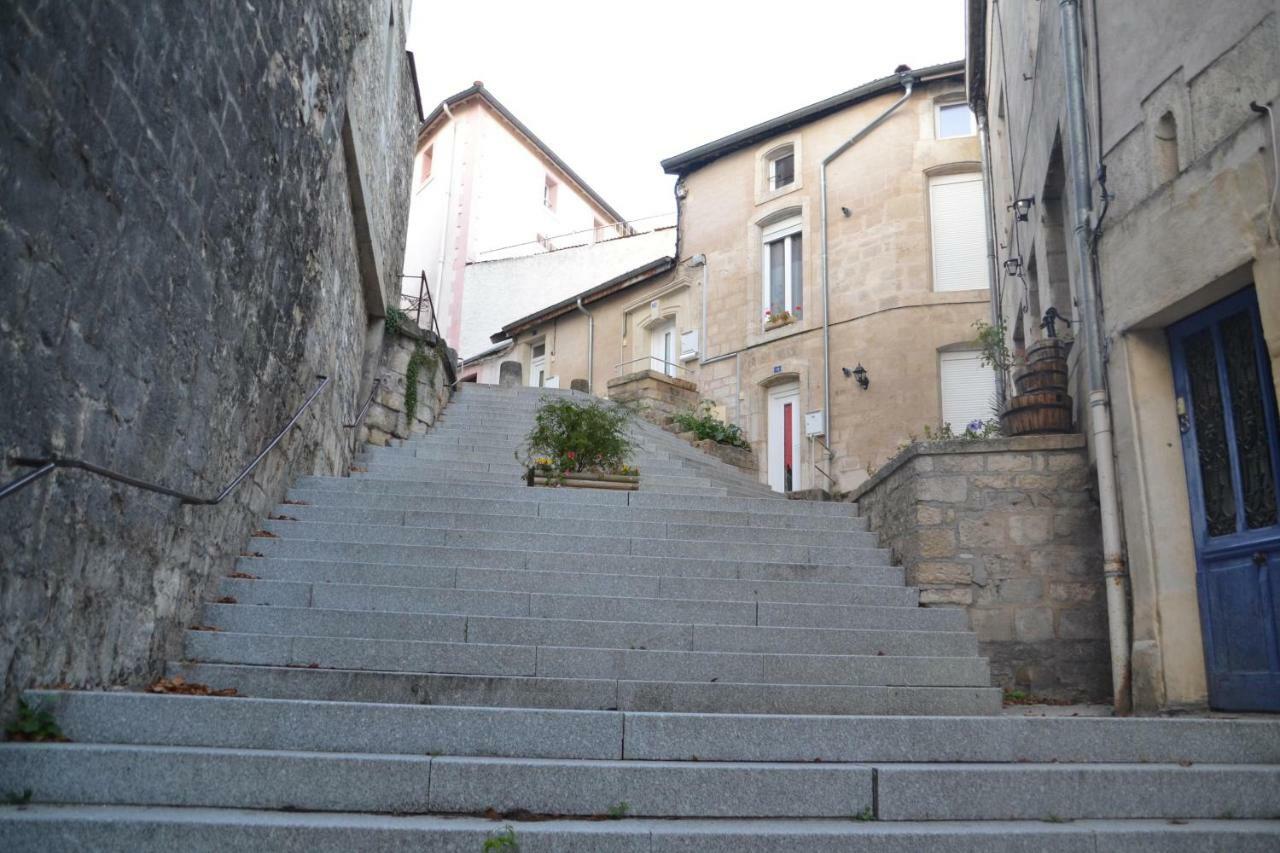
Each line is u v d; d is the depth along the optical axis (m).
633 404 13.88
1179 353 5.39
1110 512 5.55
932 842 3.10
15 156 2.94
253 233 5.19
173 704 3.52
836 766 3.46
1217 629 4.95
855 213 15.48
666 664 4.96
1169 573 5.16
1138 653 5.20
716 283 17.36
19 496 3.13
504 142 26.06
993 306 12.08
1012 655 6.06
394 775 3.26
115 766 3.16
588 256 23.75
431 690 4.40
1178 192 5.13
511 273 24.11
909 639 5.49
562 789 3.31
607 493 7.71
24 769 3.10
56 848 2.80
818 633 5.42
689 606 5.61
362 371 10.67
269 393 5.98
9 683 3.21
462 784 3.28
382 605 5.35
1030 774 3.42
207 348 4.67
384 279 11.37
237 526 5.58
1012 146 10.16
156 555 4.29
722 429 15.48
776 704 4.69
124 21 3.50
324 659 4.70
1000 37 10.77
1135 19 5.62
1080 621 6.04
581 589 5.83
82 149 3.30
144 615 4.21
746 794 3.35
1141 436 5.38
